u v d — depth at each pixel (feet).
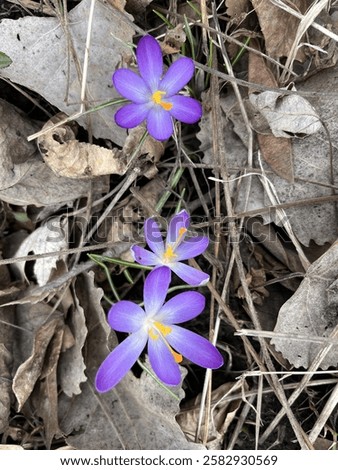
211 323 1.44
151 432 1.45
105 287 1.50
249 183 1.43
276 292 1.49
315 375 1.46
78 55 1.37
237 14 1.42
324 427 1.47
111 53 1.38
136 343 1.23
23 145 1.41
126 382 1.46
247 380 1.48
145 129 1.39
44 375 1.44
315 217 1.42
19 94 1.46
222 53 1.42
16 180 1.40
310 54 1.43
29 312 1.47
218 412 1.46
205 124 1.45
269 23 1.40
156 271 1.20
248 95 1.43
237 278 1.47
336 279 1.38
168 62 1.45
